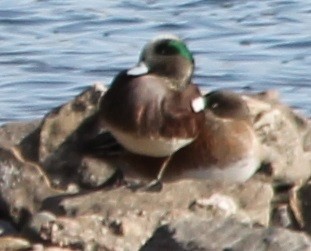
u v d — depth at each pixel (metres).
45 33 28.23
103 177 12.90
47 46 27.03
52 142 13.20
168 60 12.89
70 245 11.52
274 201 12.78
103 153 12.91
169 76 12.88
